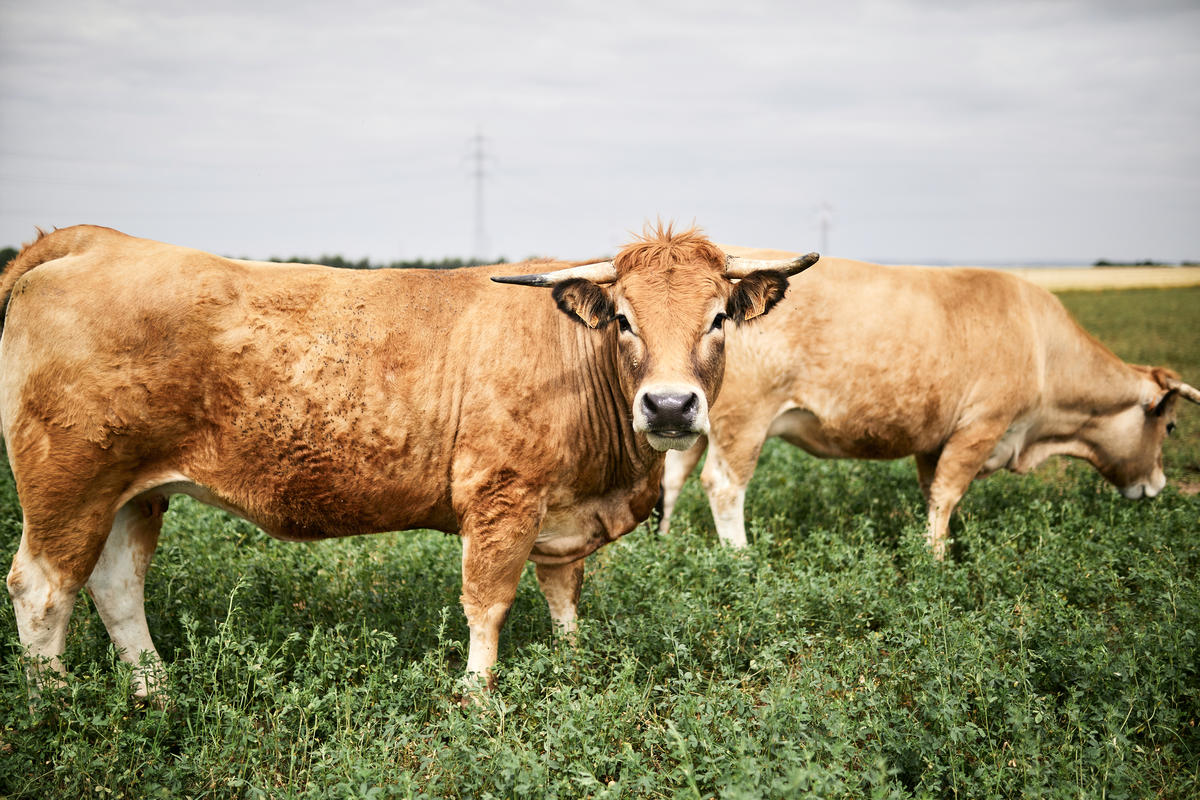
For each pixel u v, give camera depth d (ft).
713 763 12.43
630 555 20.63
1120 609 18.17
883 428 24.80
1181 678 15.24
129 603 16.43
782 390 24.29
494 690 15.94
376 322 15.72
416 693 15.06
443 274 16.70
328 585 20.40
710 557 20.18
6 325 15.29
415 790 12.15
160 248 15.66
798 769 11.17
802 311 23.82
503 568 15.97
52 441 14.85
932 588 19.06
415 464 15.88
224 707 13.91
